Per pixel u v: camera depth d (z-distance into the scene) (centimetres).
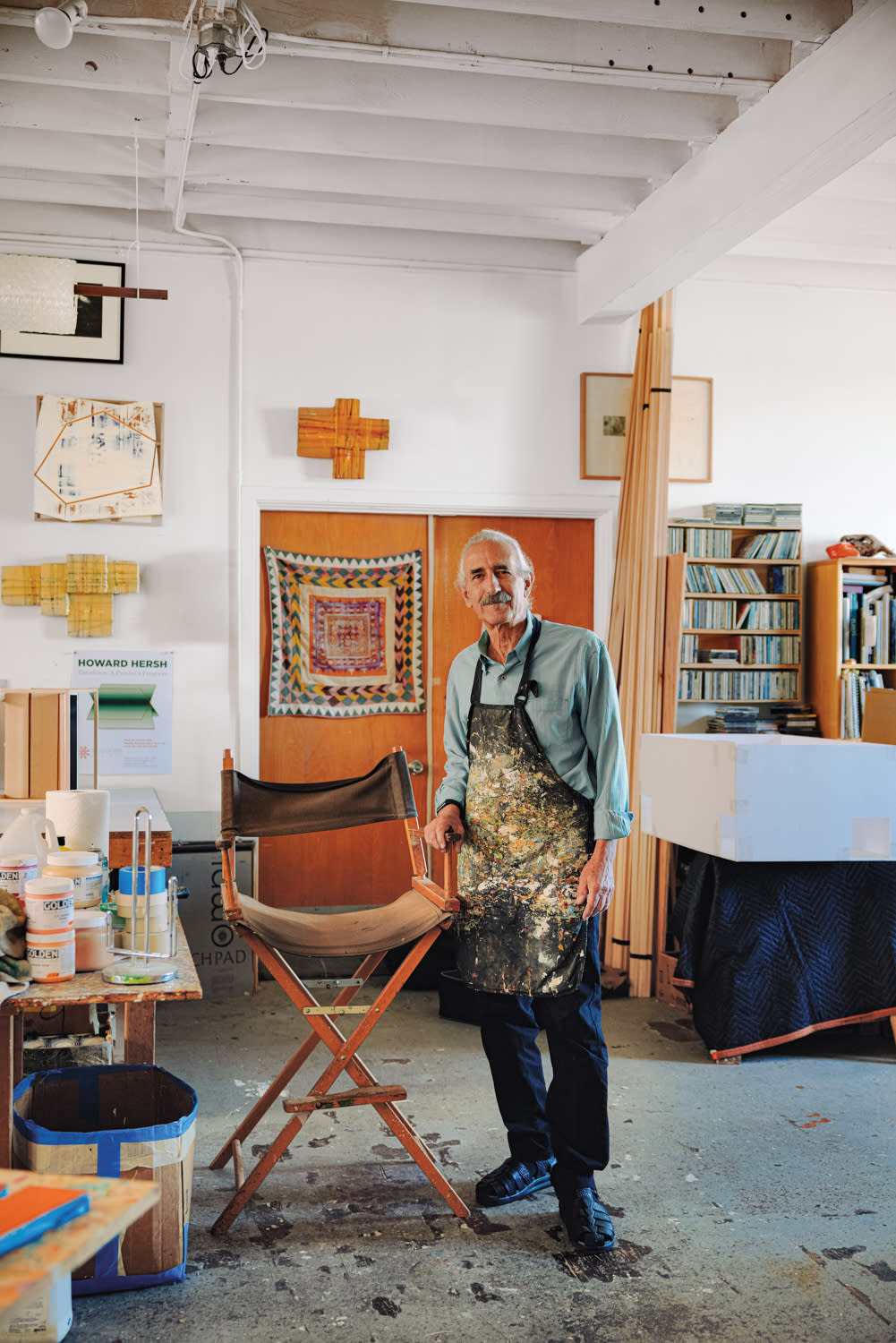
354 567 541
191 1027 436
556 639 270
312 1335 225
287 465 522
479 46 353
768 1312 235
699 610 564
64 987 229
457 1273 250
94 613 500
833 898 412
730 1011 400
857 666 562
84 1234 106
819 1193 293
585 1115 264
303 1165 307
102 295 453
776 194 379
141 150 450
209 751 514
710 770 407
